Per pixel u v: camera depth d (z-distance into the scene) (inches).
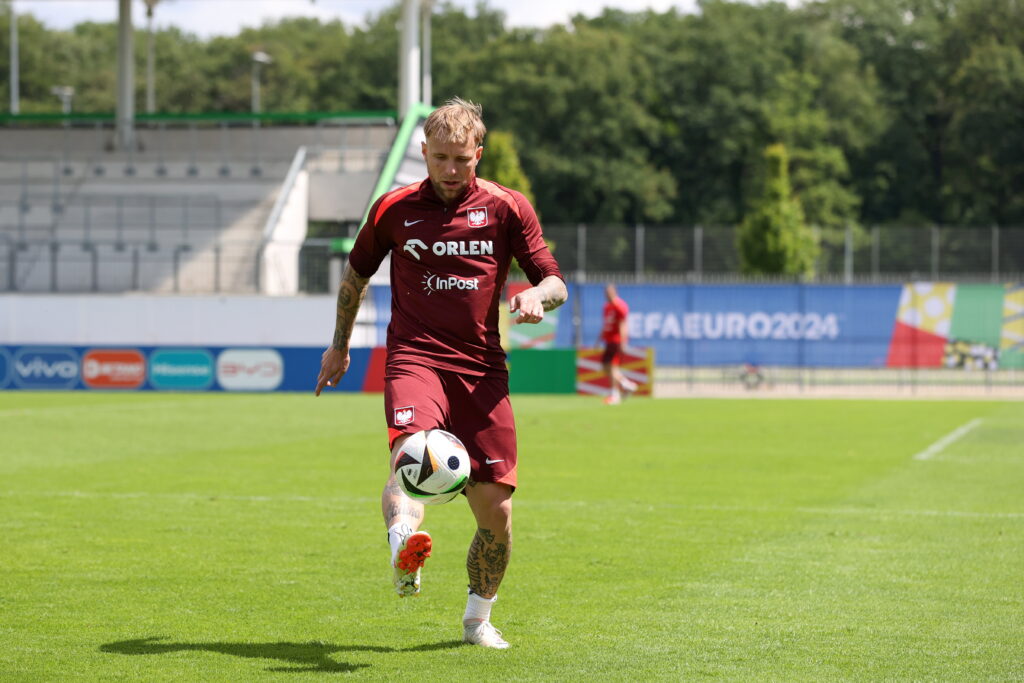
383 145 3380.9
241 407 1772.9
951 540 659.4
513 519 732.0
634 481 927.7
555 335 2728.8
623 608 488.1
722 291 2716.5
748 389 2529.5
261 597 505.7
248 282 2930.6
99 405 1807.3
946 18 7352.4
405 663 400.2
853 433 1395.2
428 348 402.3
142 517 727.1
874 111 6697.8
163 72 7460.6
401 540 370.0
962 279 3535.9
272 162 3331.7
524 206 409.7
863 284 2679.6
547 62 6127.0
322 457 1088.8
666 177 6240.2
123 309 2630.4
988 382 2460.6
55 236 3080.7
